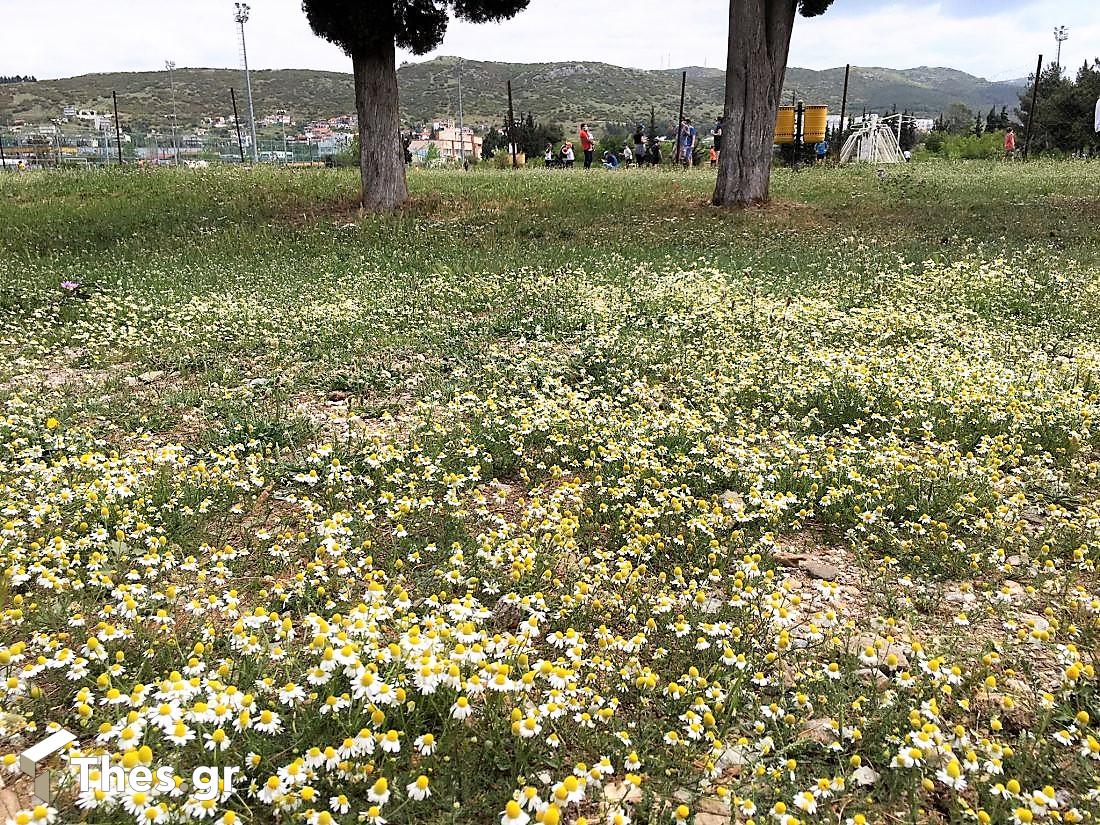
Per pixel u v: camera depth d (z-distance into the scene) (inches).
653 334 333.7
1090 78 1812.3
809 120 1200.2
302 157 2354.8
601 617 143.6
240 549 165.9
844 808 104.5
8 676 116.3
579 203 682.8
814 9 703.1
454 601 132.9
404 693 105.9
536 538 168.4
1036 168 968.3
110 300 408.5
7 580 140.9
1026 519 184.1
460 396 251.1
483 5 652.1
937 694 122.2
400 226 612.1
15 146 2701.8
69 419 239.9
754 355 288.5
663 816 101.7
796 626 143.2
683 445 219.1
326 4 612.7
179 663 125.1
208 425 238.8
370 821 95.4
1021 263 446.0
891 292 398.6
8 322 379.9
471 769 107.4
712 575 151.6
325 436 230.2
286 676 119.6
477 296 412.2
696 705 116.0
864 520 176.1
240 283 456.4
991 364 274.4
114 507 173.9
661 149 1560.0
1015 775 108.8
